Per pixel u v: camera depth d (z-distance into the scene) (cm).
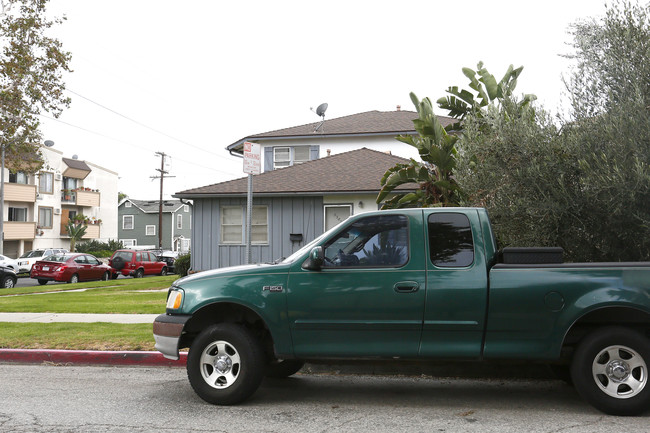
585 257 798
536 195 772
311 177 2039
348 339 564
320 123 2734
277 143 2619
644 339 528
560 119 792
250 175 948
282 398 615
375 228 586
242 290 577
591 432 486
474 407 577
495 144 795
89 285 2389
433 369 719
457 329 547
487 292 545
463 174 890
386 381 701
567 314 535
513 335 544
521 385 678
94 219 5612
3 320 1139
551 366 667
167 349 588
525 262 556
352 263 577
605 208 742
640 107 700
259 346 582
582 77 787
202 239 2050
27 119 2627
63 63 2605
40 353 829
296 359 581
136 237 6975
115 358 813
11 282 2528
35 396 624
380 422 521
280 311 571
